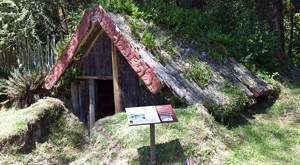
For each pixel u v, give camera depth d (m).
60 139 6.02
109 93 7.90
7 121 5.71
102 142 4.21
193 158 3.46
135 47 4.46
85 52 5.84
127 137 3.95
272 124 4.88
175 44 5.58
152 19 6.07
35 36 8.48
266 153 3.80
